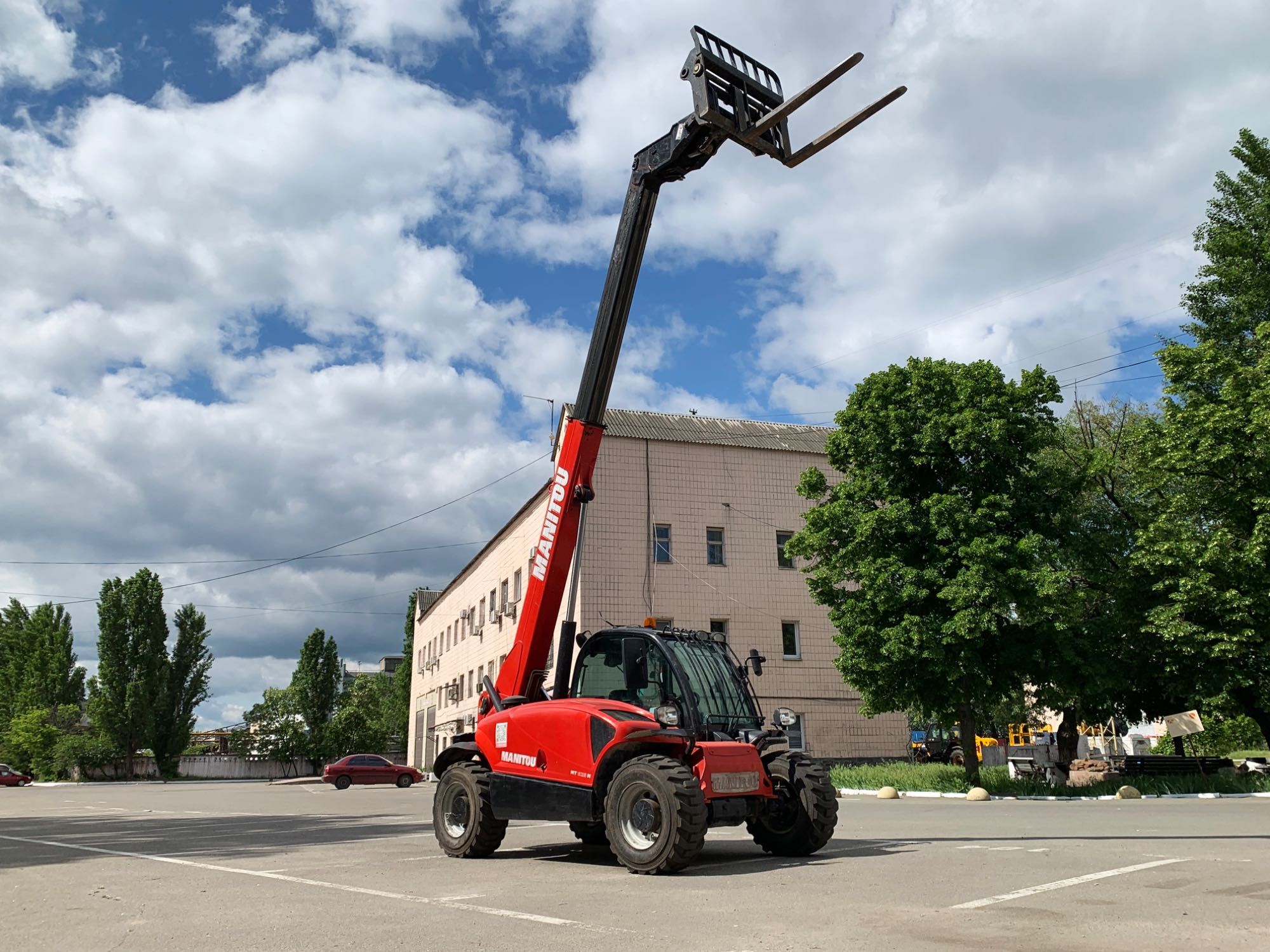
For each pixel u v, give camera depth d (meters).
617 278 10.05
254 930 5.56
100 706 61.38
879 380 24.16
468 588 49.31
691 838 7.76
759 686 33.53
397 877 8.04
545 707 9.25
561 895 6.77
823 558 24.59
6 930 5.74
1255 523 20.45
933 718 33.22
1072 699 23.20
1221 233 25.86
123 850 11.22
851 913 5.71
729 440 35.97
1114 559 24.44
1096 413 28.50
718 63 9.25
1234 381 21.19
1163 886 6.51
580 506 10.16
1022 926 5.17
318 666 69.12
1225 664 21.02
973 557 21.44
